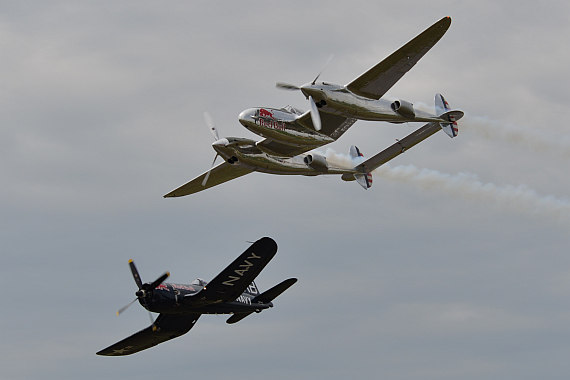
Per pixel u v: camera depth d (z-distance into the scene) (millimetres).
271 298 70750
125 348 73812
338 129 70375
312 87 63469
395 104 68188
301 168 71812
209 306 66938
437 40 63031
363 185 79312
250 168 69500
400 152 78062
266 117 65562
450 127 74750
